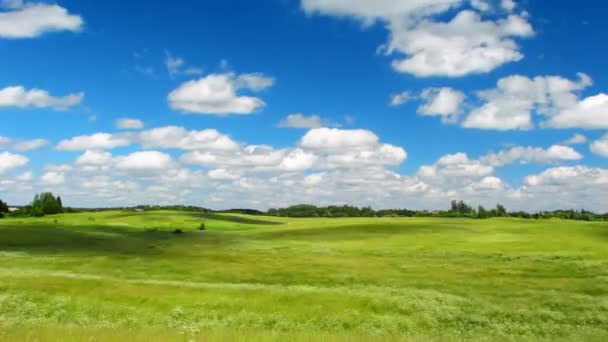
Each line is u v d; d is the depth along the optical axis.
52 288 39.31
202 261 67.56
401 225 142.75
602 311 37.31
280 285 47.22
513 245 85.06
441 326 34.16
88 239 98.19
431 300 39.19
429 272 57.25
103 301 36.97
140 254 75.94
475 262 67.06
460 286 47.38
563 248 79.06
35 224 137.75
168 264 62.88
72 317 33.41
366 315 35.34
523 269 59.47
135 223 172.75
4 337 16.09
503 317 36.00
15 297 36.28
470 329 33.59
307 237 118.31
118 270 57.00
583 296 41.88
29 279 41.88
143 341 16.33
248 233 132.38
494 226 134.12
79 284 41.00
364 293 40.56
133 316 34.06
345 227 140.12
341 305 37.25
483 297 41.62
